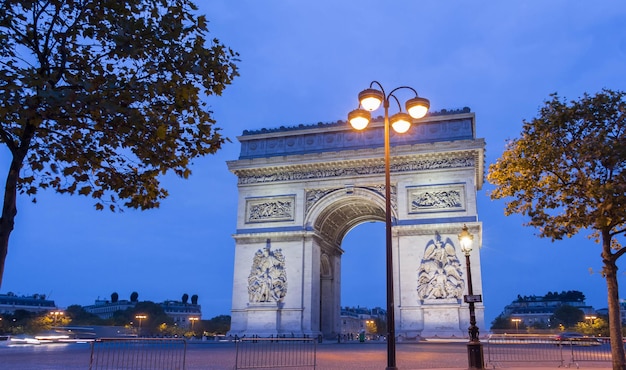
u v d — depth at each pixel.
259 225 99.75
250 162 101.81
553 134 39.22
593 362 51.97
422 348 69.75
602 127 38.41
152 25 22.50
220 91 24.27
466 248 41.56
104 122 21.41
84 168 23.88
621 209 34.75
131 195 24.89
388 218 32.00
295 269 95.38
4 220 19.98
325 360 52.75
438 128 96.06
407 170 94.38
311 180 99.19
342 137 101.25
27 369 41.38
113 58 22.52
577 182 38.44
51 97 17.56
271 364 47.53
